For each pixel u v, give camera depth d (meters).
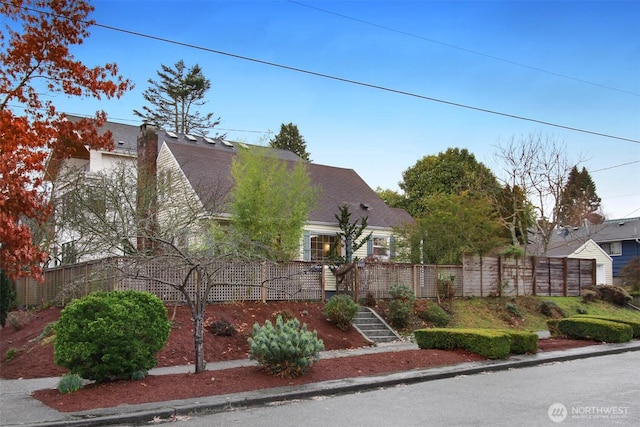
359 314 18.23
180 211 17.42
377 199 28.88
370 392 9.73
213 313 15.41
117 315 9.36
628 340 17.33
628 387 9.89
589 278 28.55
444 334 14.09
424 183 43.88
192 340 13.66
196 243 15.62
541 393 9.37
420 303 19.94
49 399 8.80
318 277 18.81
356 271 19.31
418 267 21.23
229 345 14.01
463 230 22.91
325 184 27.95
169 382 9.70
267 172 19.28
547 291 26.28
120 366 9.59
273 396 8.98
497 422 7.27
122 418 7.68
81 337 9.21
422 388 10.05
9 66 10.91
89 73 11.34
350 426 7.21
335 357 12.90
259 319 15.89
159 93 53.28
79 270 16.39
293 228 18.97
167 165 24.27
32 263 9.39
